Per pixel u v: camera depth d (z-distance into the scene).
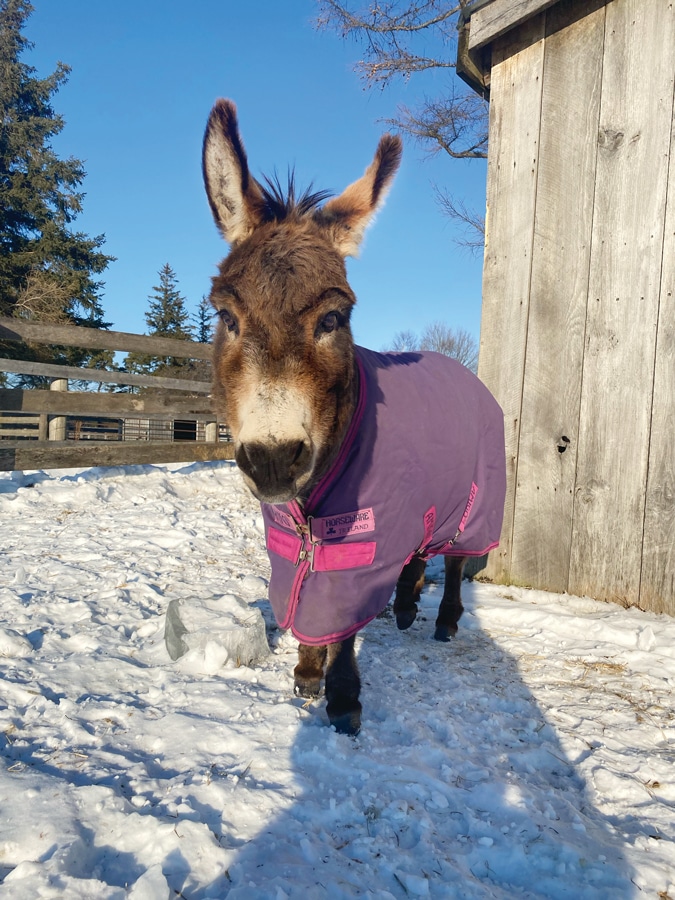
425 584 4.99
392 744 2.43
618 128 4.45
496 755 2.40
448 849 1.83
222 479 8.20
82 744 2.20
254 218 2.44
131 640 3.27
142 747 2.24
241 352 2.04
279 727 2.39
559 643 3.70
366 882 1.65
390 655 3.39
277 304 1.97
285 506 2.52
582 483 4.60
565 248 4.70
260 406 1.96
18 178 28.58
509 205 5.01
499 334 5.06
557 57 4.74
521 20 4.74
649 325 4.30
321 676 2.79
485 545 3.70
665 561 4.21
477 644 3.69
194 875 1.59
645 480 4.31
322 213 2.55
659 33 4.28
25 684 2.58
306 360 2.03
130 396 8.20
